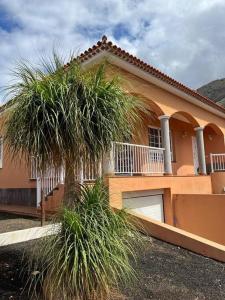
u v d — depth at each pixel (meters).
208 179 12.95
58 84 3.68
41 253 3.61
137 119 4.38
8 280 3.93
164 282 4.38
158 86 10.90
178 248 5.96
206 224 9.73
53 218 3.57
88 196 3.67
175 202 10.52
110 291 3.78
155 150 10.70
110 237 3.43
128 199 8.89
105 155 4.07
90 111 3.73
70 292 3.27
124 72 9.30
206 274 4.85
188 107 12.73
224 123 16.12
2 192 13.26
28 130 3.62
